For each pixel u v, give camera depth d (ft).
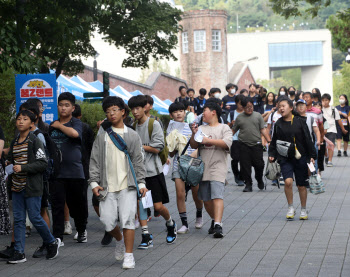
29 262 30.50
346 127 90.99
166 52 101.09
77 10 52.06
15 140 30.37
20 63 43.83
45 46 46.75
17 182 29.99
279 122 40.14
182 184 37.09
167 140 37.68
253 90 81.30
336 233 35.63
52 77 49.52
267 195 52.75
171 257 30.78
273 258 29.86
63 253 32.35
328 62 513.04
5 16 42.68
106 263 29.96
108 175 28.60
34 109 31.71
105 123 32.76
